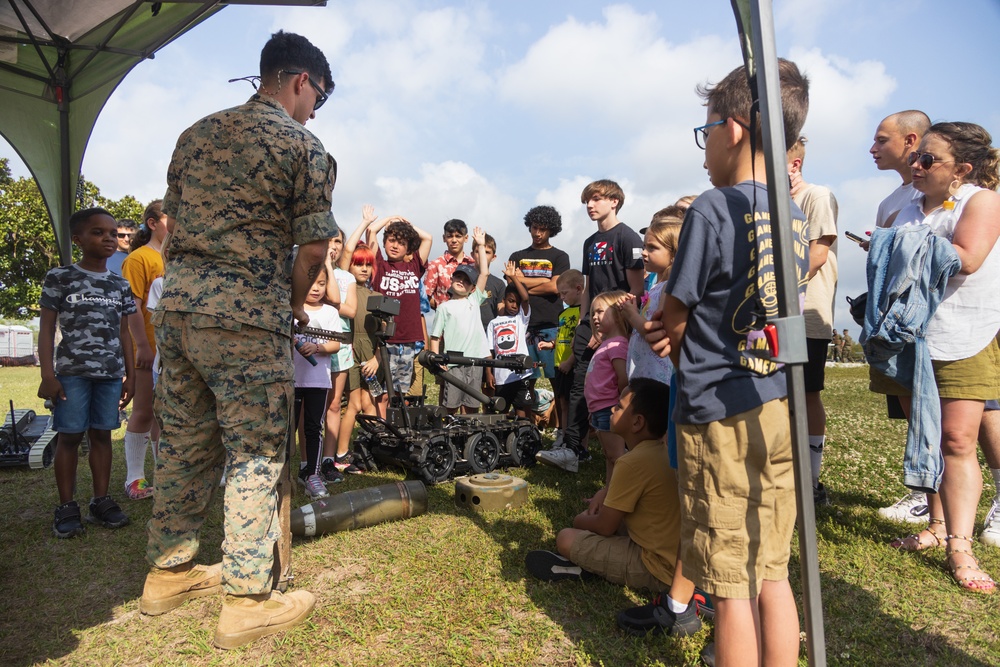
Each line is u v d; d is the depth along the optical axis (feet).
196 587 8.73
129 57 18.20
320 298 13.80
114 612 8.44
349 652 7.43
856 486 15.07
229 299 7.55
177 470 8.29
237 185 7.65
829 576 9.59
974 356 9.66
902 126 11.91
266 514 7.77
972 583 9.21
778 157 5.03
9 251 108.99
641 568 8.80
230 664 7.20
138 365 13.35
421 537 10.96
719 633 5.61
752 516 5.53
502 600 8.69
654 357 11.00
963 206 10.08
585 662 7.23
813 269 10.96
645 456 8.66
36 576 9.52
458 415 17.26
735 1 5.34
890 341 9.85
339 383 15.30
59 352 11.23
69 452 11.20
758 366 5.59
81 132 18.81
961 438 9.75
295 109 8.61
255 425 7.67
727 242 5.57
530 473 16.05
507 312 20.02
